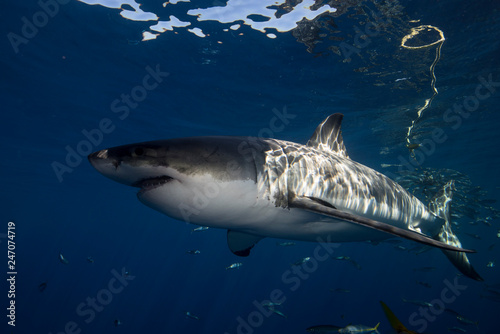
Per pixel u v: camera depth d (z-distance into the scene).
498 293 9.65
